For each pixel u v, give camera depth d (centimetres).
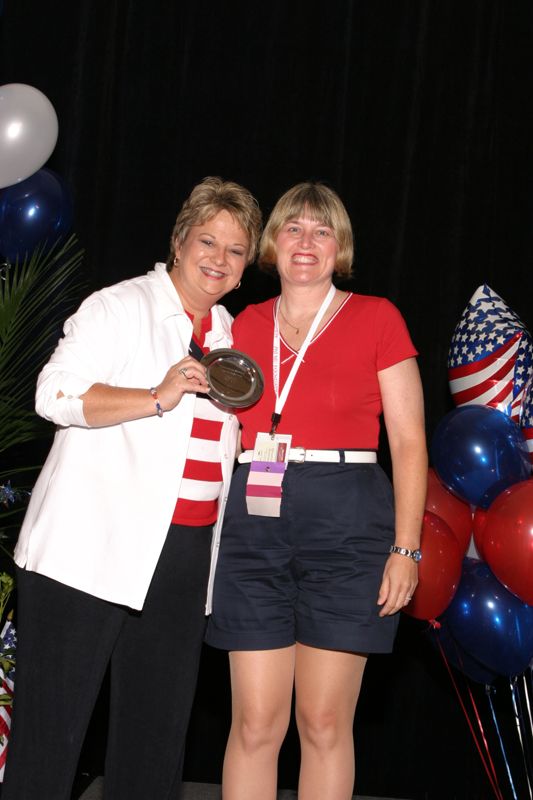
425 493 251
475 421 299
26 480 396
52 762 229
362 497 250
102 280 396
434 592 283
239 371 249
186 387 230
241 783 251
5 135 314
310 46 401
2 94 322
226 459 255
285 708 255
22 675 233
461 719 399
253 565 253
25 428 339
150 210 398
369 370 256
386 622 251
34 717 230
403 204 397
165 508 236
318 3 402
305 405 254
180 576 245
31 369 381
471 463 296
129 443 237
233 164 398
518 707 334
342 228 264
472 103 402
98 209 398
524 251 401
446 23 405
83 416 230
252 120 399
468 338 319
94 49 402
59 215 339
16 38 403
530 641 293
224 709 398
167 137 400
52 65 402
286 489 250
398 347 254
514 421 313
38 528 234
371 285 397
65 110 401
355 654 252
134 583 232
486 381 314
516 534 275
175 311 250
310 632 251
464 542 309
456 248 398
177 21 404
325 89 399
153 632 244
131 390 231
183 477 245
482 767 397
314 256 261
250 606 252
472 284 398
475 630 294
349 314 260
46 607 232
